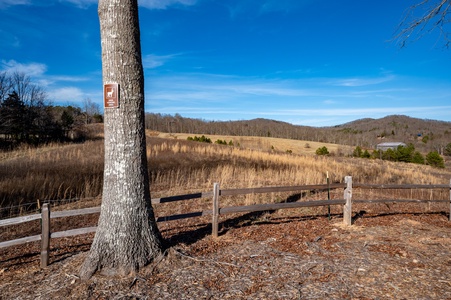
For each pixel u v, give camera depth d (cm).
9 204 853
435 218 739
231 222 679
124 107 399
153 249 418
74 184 1065
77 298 338
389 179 1720
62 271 414
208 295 342
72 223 709
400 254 465
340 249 491
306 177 1355
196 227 639
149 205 429
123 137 401
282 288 357
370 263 430
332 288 356
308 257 456
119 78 395
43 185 989
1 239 614
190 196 545
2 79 3638
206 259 441
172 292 349
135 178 409
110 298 337
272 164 1922
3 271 441
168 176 1285
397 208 859
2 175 1124
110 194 402
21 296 353
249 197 907
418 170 2716
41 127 4075
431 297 331
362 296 336
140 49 415
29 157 1764
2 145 3067
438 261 434
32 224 712
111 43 389
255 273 400
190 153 2147
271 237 561
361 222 675
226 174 1341
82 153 1923
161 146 2412
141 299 334
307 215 744
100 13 392
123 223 397
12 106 3641
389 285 361
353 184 661
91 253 398
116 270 385
